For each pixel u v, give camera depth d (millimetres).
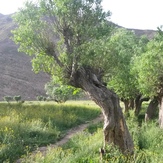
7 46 137625
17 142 13758
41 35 11695
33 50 11820
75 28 11414
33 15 11445
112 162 9500
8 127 15875
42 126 18422
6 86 97562
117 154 10453
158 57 16875
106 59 11664
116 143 11531
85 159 10227
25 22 11555
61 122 21625
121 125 11586
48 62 11938
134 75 20078
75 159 10203
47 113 23734
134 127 16984
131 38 28766
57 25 11773
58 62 11766
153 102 22281
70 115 24719
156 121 20453
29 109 25453
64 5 10977
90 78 11781
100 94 11422
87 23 11562
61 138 17500
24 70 116688
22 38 11375
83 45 11352
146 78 17531
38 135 16438
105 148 10953
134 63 20281
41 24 11461
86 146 12625
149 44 19219
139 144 13734
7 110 22891
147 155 10523
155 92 17984
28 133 16078
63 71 11844
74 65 11359
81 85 11695
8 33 156000
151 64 16766
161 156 10391
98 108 36156
